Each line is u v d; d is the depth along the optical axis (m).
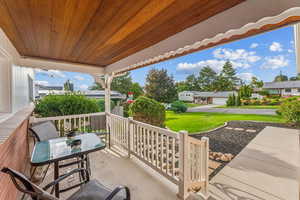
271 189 2.39
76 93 5.24
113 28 1.80
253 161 3.53
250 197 2.20
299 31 1.52
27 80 3.87
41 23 1.68
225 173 2.94
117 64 3.72
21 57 3.12
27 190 1.02
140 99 5.82
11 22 1.65
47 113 4.55
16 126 1.58
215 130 7.18
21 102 3.04
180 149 2.10
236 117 11.22
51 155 1.80
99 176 2.62
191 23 1.67
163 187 2.33
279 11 1.10
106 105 4.67
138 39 2.19
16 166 2.00
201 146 2.23
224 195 2.25
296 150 4.27
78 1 1.25
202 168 2.24
